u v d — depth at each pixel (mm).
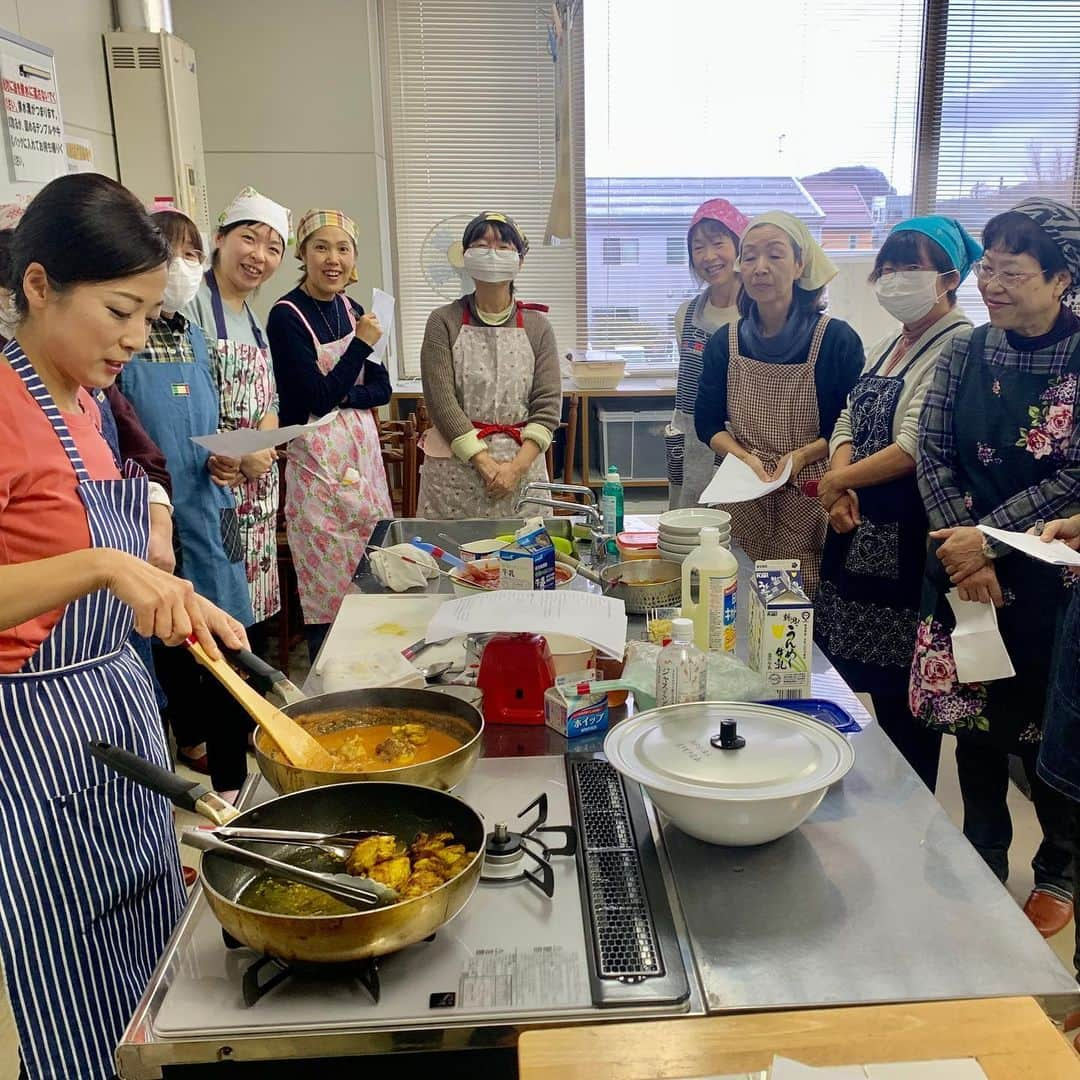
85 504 1285
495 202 4836
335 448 2984
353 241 3070
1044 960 875
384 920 795
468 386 2945
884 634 2303
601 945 889
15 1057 1840
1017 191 4852
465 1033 805
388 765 1165
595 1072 736
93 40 3379
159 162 3592
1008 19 4590
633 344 5055
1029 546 1557
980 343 1957
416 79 4648
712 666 1416
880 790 1187
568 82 3969
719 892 977
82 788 1283
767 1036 772
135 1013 833
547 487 2420
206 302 2586
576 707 1338
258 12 4223
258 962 853
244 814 961
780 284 2535
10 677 1229
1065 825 2078
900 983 845
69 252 1188
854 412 2387
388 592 2000
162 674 2756
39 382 1271
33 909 1256
